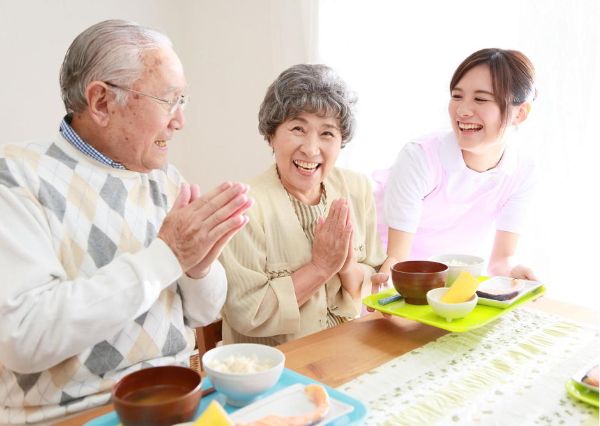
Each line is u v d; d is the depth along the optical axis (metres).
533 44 2.13
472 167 1.92
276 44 2.97
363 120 2.68
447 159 1.91
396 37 2.53
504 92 1.71
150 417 0.76
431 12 2.41
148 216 1.25
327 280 1.47
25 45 2.79
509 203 2.01
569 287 2.16
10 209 1.04
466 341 1.22
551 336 1.25
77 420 0.92
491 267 1.97
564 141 2.10
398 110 2.58
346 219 1.43
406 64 2.52
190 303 1.27
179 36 3.45
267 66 3.11
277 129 1.50
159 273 1.03
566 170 2.11
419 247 2.13
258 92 3.18
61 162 1.15
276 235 1.51
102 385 1.13
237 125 3.34
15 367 1.02
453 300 1.27
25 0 2.76
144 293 1.01
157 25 3.32
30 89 2.85
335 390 0.95
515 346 1.20
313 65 1.49
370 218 1.71
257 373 0.89
